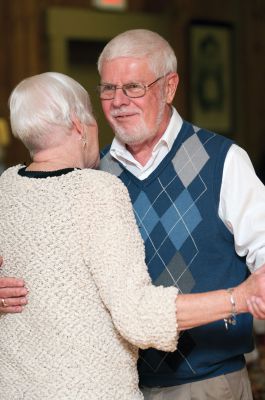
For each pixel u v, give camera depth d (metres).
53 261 2.65
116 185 2.73
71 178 2.73
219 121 13.09
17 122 2.83
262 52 13.40
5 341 2.78
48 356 2.67
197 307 2.53
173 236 3.32
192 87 12.77
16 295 2.71
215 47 12.97
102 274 2.58
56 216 2.68
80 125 2.88
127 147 3.48
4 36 11.52
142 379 3.39
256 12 13.26
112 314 2.55
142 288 2.55
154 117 3.31
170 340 2.53
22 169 2.92
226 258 3.31
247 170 3.28
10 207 2.79
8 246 2.77
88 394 2.63
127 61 3.24
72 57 11.98
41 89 2.82
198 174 3.33
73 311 2.64
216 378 3.32
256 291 2.51
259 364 6.84
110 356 2.68
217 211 3.29
